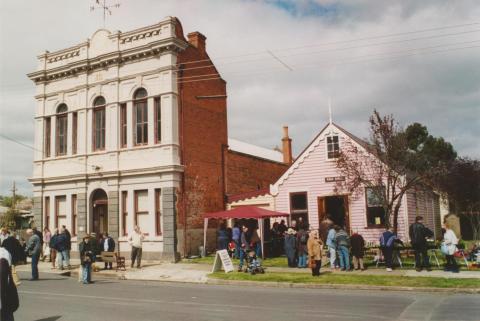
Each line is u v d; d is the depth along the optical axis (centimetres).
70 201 2889
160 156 2575
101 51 2847
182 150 2620
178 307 1168
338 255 1955
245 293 1423
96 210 2809
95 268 2144
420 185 2142
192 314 1063
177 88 2638
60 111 3041
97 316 1059
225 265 1897
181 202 2559
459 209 3669
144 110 2695
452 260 1739
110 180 2714
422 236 1736
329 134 2558
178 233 2508
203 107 2861
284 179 2667
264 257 2391
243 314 1053
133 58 2728
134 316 1050
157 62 2658
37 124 3086
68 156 2925
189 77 2748
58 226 2945
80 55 2936
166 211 2505
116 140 2727
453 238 1728
